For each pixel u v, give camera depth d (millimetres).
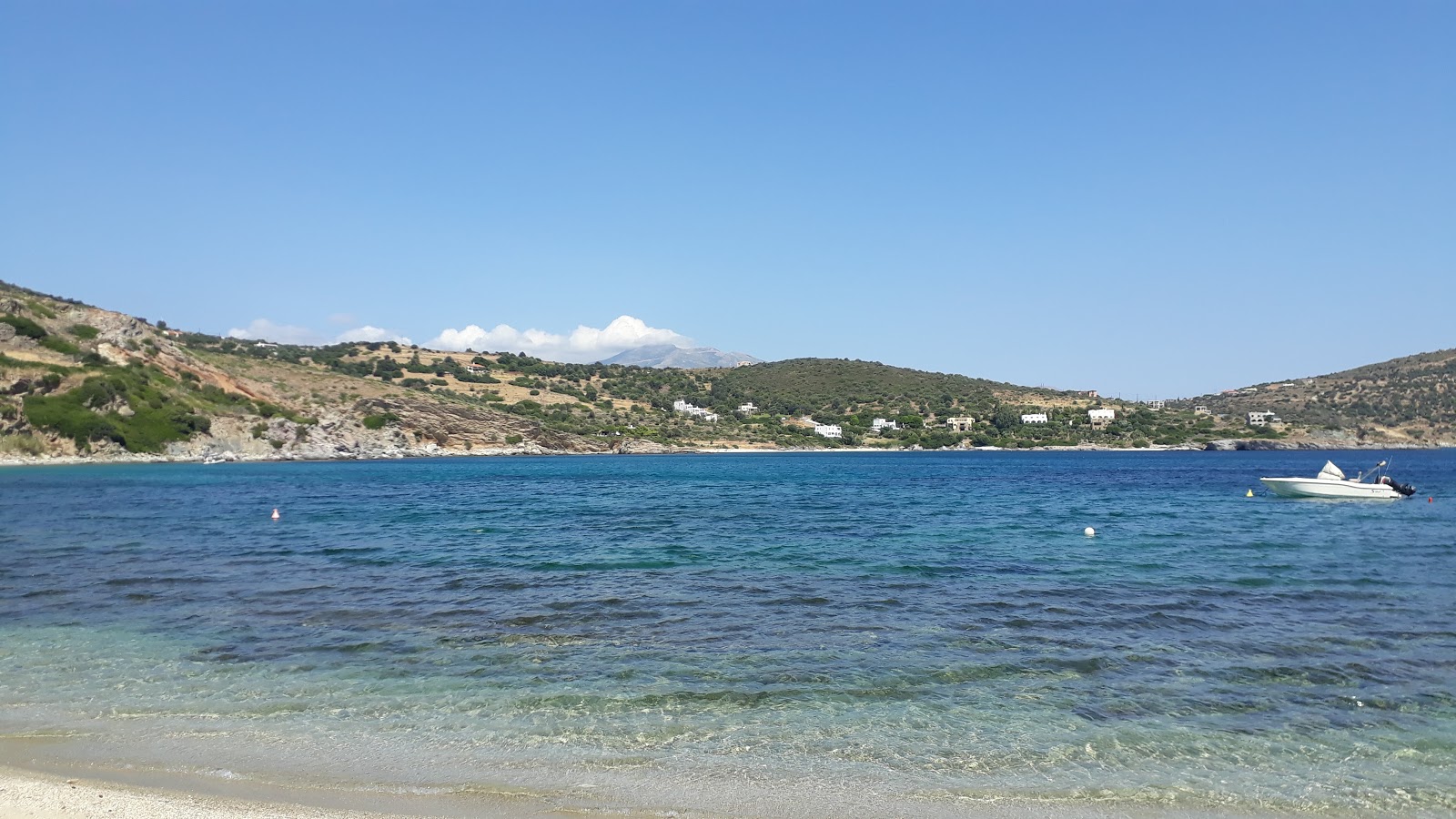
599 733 12688
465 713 13500
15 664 16109
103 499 59344
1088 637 18188
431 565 28125
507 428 188500
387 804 10125
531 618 20047
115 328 137125
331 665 16094
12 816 9578
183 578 25625
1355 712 13664
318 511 50188
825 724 13070
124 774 11000
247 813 9797
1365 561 28562
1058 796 10641
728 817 9945
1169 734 12695
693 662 16359
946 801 10477
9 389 113500
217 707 13742
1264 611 20750
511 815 9875
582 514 48188
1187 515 46375
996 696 14359
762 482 86062
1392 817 10195
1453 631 18703
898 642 17828
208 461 127250
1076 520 43812
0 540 35375
